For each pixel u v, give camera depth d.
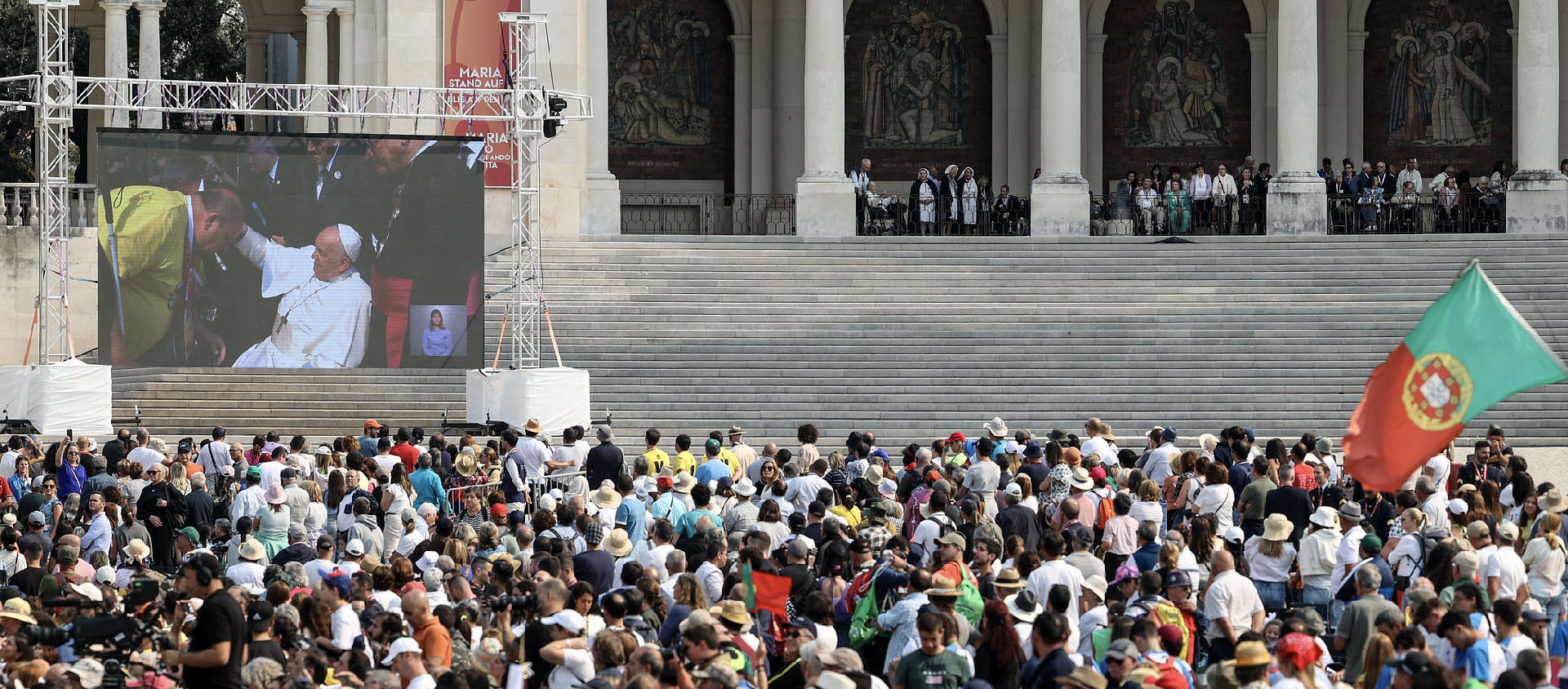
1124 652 28.84
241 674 30.19
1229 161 121.69
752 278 90.25
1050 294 88.75
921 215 105.81
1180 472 51.09
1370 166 106.12
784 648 34.09
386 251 77.25
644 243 93.00
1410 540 39.94
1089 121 121.00
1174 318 84.69
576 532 44.72
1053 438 58.38
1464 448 74.50
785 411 78.25
